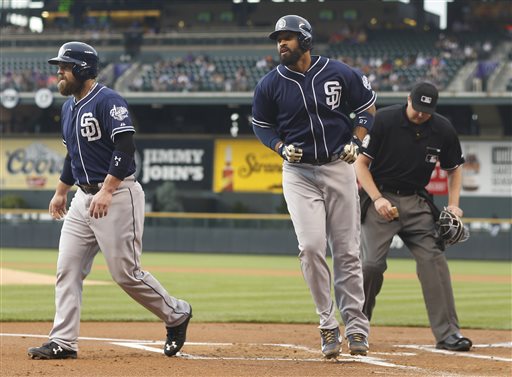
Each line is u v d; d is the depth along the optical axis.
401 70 78.50
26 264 48.44
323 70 13.10
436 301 15.59
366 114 13.39
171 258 58.94
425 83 15.48
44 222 70.06
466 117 77.12
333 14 95.00
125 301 26.53
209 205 77.62
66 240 12.97
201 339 17.09
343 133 13.32
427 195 16.05
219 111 80.50
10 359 12.72
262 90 13.33
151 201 74.94
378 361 13.38
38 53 86.69
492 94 70.25
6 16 97.81
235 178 77.31
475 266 54.47
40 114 82.44
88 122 12.68
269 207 76.62
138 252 12.98
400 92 74.00
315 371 11.99
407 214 15.80
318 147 13.13
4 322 20.50
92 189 12.84
